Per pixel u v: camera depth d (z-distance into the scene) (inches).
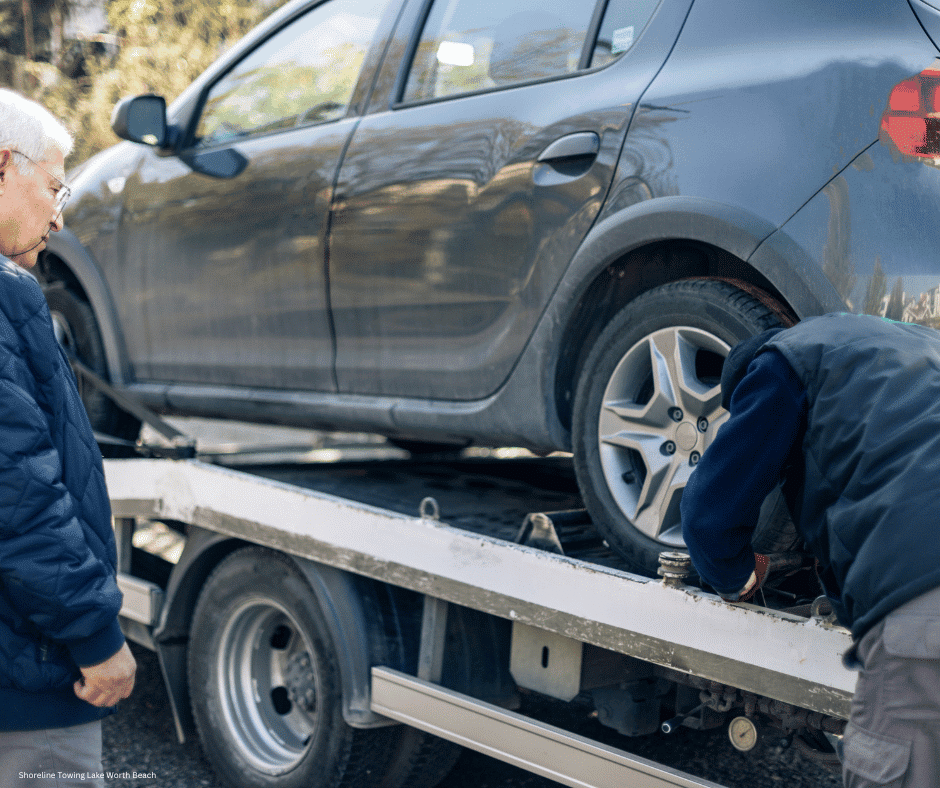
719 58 90.0
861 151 78.6
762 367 63.9
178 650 130.9
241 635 122.4
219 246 141.1
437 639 101.3
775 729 84.2
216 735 121.4
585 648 90.5
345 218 122.6
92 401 163.2
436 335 114.3
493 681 103.3
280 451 170.1
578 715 123.0
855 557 58.6
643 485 91.5
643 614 78.9
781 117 83.1
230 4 407.5
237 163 139.3
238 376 142.3
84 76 435.2
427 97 118.9
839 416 60.0
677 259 97.7
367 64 126.8
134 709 147.6
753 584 73.4
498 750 91.5
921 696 56.8
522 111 105.4
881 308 76.7
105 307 161.0
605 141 95.7
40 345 63.6
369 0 130.0
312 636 109.4
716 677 73.6
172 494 129.1
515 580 89.4
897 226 77.0
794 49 85.0
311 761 109.2
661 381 88.7
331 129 128.1
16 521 59.6
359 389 125.1
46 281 175.2
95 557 65.7
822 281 79.0
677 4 95.3
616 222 92.7
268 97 140.6
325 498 108.8
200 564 127.3
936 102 76.6
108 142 413.4
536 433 105.6
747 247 83.0
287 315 132.6
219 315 142.9
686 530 66.5
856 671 62.7
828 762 79.4
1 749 64.3
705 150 87.3
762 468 63.1
